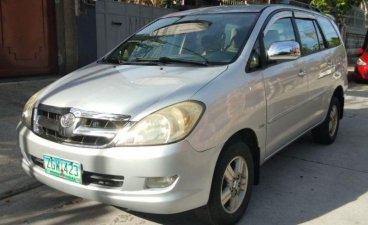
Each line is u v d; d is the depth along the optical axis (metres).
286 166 5.47
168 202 3.20
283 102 4.52
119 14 10.17
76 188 3.42
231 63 3.96
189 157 3.22
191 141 3.23
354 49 21.89
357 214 4.18
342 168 5.44
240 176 3.86
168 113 3.24
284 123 4.61
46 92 3.93
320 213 4.18
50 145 3.50
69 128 3.41
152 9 11.09
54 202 4.29
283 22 4.95
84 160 3.31
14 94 7.48
